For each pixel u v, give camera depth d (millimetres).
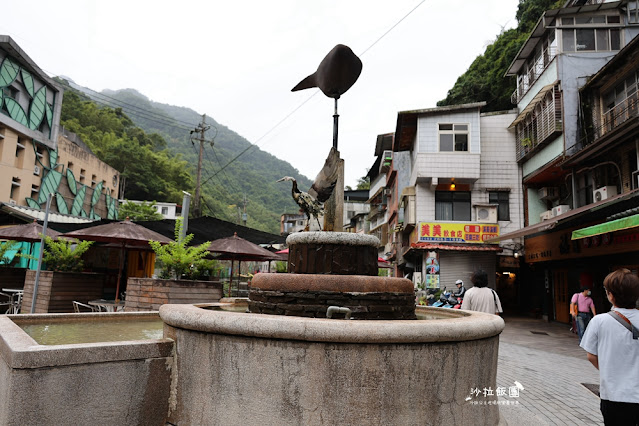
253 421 2582
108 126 50188
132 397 2764
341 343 2520
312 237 3809
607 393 2633
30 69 18531
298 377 2531
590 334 2799
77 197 24469
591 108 14195
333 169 4738
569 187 15367
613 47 14711
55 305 8562
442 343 2684
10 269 11117
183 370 2891
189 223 13250
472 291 5676
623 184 12047
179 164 53906
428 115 18078
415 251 19688
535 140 16641
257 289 3682
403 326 2545
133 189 46531
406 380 2561
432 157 17766
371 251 3900
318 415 2486
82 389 2557
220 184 67312
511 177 18406
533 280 19125
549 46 15734
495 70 25250
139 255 13375
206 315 2793
